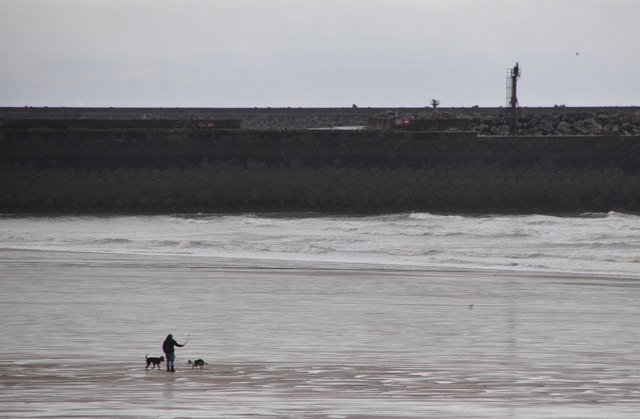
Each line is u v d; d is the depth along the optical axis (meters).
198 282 131.00
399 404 61.22
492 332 91.81
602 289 125.94
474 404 61.31
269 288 125.38
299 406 60.50
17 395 63.59
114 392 64.75
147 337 88.06
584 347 84.00
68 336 88.50
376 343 85.50
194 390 65.50
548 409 59.94
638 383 68.50
